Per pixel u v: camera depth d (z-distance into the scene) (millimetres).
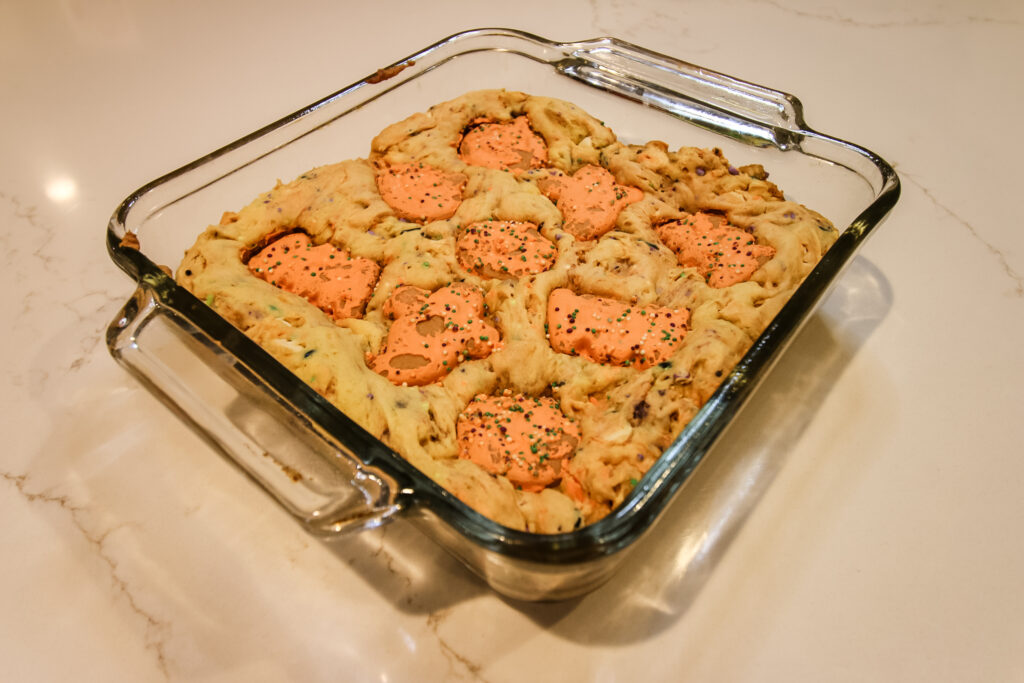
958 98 434
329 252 332
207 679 258
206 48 480
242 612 271
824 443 303
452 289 315
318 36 487
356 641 264
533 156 368
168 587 276
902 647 259
